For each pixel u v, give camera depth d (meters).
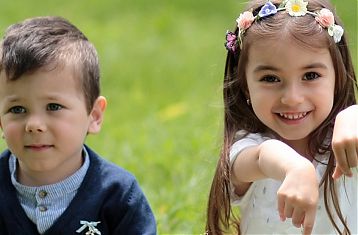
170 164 7.54
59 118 4.46
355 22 13.09
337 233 4.78
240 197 4.92
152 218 4.68
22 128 4.44
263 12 4.66
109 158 7.69
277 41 4.57
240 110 4.89
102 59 12.88
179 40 14.27
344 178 4.76
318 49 4.58
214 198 4.89
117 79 11.98
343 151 4.26
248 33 4.68
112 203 4.62
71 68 4.50
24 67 4.41
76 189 4.62
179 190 6.75
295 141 4.81
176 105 10.23
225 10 16.30
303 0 4.69
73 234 4.57
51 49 4.49
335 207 4.66
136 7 16.23
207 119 9.13
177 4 16.53
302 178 4.12
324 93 4.61
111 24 15.08
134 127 9.23
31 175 4.62
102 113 4.75
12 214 4.59
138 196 4.66
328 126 4.78
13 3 15.73
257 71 4.64
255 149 4.56
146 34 14.54
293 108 4.58
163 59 13.05
